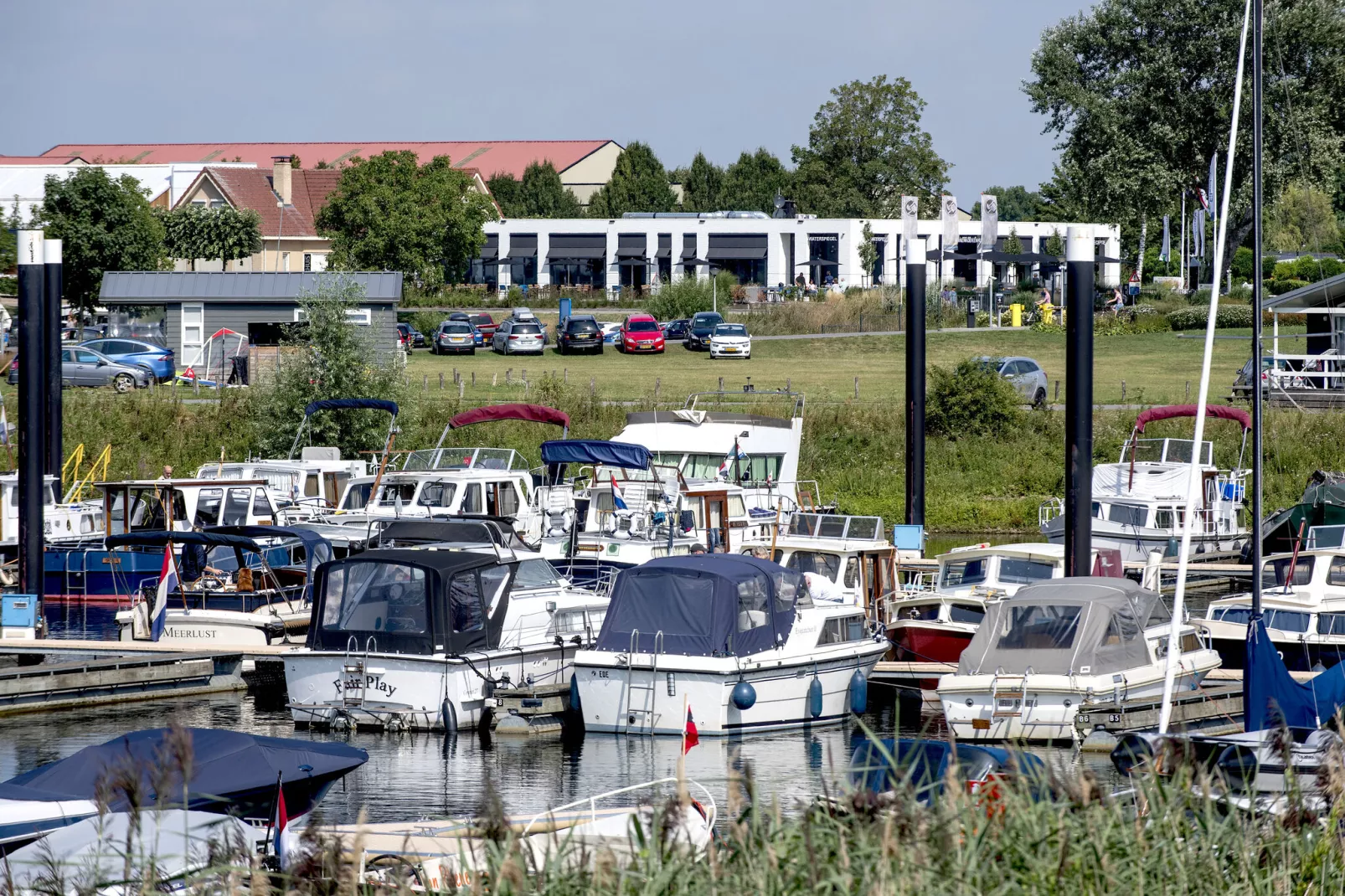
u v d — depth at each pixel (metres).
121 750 49.66
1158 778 36.50
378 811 61.75
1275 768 43.28
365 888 34.50
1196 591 133.12
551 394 192.38
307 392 167.25
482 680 81.25
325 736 79.81
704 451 125.94
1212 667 84.62
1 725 81.75
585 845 34.72
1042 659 75.94
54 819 46.38
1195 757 38.94
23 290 101.81
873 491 175.88
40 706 85.88
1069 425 90.00
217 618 97.56
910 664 90.88
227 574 105.19
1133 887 31.20
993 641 77.50
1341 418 177.00
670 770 70.06
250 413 174.12
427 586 82.38
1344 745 39.88
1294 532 124.38
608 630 80.50
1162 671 78.25
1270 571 103.88
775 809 33.41
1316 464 169.62
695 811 47.38
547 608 87.75
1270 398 186.62
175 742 36.41
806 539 101.69
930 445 183.62
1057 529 129.00
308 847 37.69
